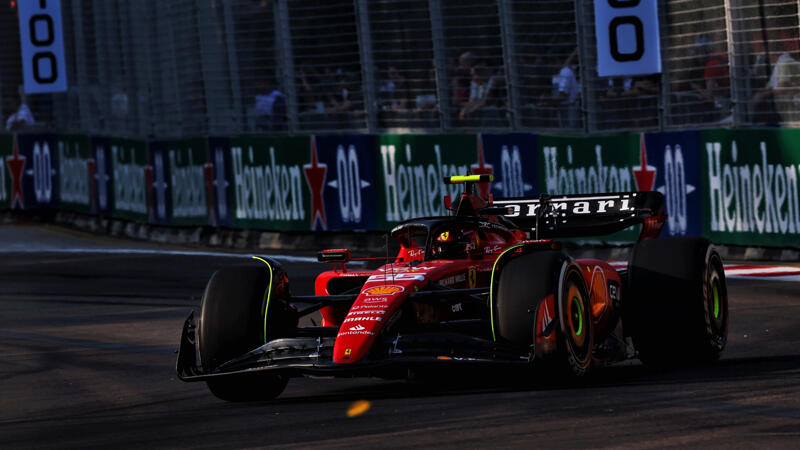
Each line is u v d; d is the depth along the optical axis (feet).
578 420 67.97
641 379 83.61
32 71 259.19
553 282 77.25
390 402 79.71
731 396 73.87
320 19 202.49
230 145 218.79
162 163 234.79
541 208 95.81
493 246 92.58
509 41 184.14
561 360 77.56
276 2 207.82
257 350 79.61
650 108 172.24
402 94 195.93
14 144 269.03
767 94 159.94
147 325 136.05
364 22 197.06
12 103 268.00
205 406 84.99
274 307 84.28
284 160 209.56
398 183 196.03
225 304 82.07
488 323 82.07
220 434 72.02
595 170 176.65
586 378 82.84
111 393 93.86
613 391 77.66
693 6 166.09
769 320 115.85
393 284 81.66
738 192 161.89
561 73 180.14
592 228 98.73
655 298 90.22
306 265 185.47
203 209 226.38
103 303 157.99
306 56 205.16
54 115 263.90
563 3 178.50
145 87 237.66
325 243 206.08
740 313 121.49
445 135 190.39
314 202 206.18
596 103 177.06
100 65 248.32
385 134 196.85
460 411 73.36
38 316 149.79
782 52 157.89
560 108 180.96
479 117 188.85
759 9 159.12
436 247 90.38
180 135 230.89
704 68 166.09
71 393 95.04
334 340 78.18
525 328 76.48
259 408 81.92
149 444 70.54
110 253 220.02
